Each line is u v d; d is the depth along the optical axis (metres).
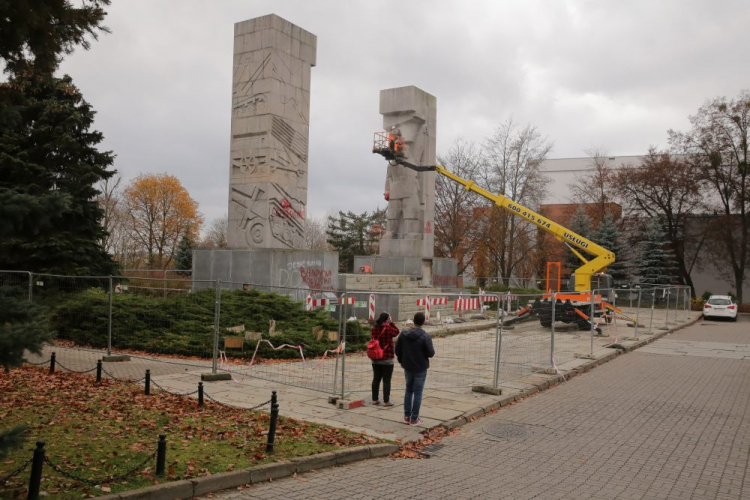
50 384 10.35
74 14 6.28
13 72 6.28
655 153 48.53
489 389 11.25
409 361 8.91
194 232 61.00
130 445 6.92
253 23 20.00
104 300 15.04
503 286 38.03
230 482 6.06
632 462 7.43
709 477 6.86
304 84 21.03
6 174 21.05
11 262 20.08
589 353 17.05
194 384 10.93
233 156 20.28
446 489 6.28
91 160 22.98
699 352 19.08
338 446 7.46
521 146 42.97
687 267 49.22
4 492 5.14
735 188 42.53
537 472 6.97
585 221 45.56
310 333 15.17
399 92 30.39
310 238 70.12
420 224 30.69
